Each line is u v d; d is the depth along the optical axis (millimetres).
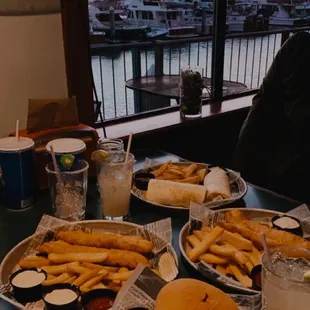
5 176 1435
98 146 1652
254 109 2346
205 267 1087
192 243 1214
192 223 1282
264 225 1326
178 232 1338
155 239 1213
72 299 969
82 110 1993
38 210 1472
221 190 1516
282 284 848
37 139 1546
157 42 2891
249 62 3422
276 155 2330
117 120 2443
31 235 1288
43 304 1013
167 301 860
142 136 2293
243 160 2369
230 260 1149
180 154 2562
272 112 2322
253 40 3379
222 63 2865
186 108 2543
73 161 1400
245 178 2387
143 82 2867
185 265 1156
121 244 1168
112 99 2750
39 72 1815
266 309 885
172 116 2580
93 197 1570
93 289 1021
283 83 2285
